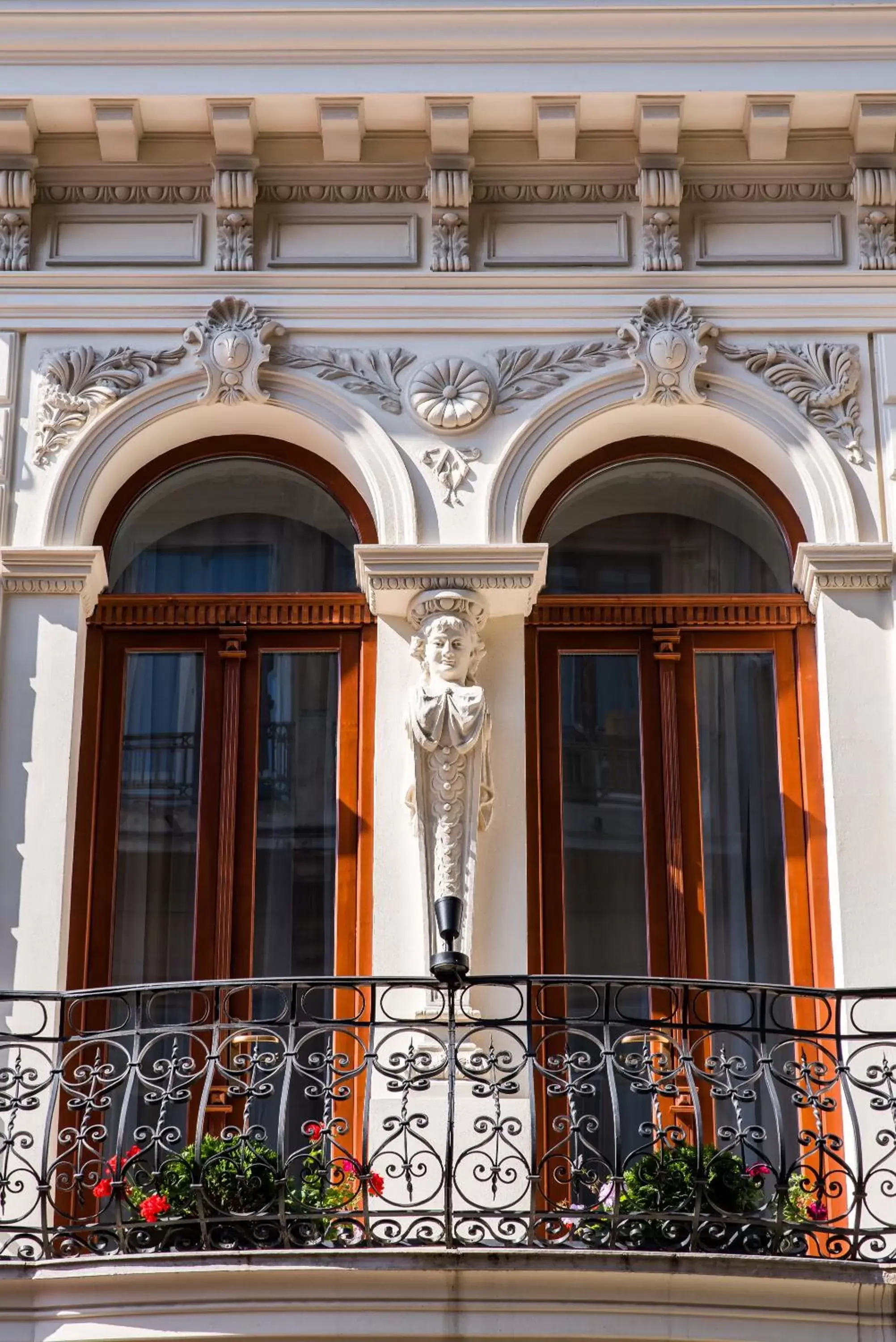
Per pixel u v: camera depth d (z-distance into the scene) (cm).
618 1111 977
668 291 1213
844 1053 1084
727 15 1213
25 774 1123
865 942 1100
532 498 1195
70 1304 947
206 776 1162
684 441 1220
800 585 1181
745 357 1203
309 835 1153
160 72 1212
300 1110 1103
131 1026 1118
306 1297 938
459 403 1186
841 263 1225
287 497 1221
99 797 1158
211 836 1152
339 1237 977
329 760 1167
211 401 1195
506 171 1231
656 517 1217
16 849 1110
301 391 1199
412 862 1112
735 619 1187
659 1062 1023
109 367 1202
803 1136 984
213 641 1188
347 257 1225
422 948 1098
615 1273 938
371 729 1165
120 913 1139
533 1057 974
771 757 1166
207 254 1227
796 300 1211
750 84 1209
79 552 1156
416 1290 938
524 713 1142
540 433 1188
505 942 1101
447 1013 1079
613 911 1139
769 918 1138
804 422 1192
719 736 1170
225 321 1205
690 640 1187
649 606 1189
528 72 1211
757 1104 1104
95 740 1163
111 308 1210
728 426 1203
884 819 1120
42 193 1234
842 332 1209
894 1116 1026
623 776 1163
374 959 1097
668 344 1193
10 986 1088
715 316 1210
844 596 1160
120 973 1130
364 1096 1093
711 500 1220
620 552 1210
